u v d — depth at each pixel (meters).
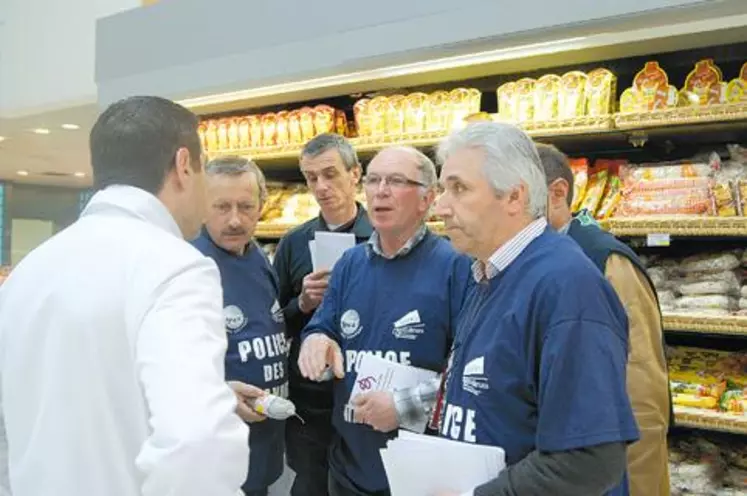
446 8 2.82
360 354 2.01
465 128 1.45
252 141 3.96
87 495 1.11
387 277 2.04
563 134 2.97
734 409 2.61
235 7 3.60
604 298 1.29
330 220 2.75
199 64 3.77
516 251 1.39
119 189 1.27
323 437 2.56
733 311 2.75
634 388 1.89
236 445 1.04
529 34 2.60
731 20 2.36
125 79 4.18
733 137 3.05
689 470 2.72
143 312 1.11
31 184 13.94
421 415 1.75
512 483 1.24
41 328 1.18
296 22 3.34
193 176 1.36
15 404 1.19
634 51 2.95
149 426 1.13
